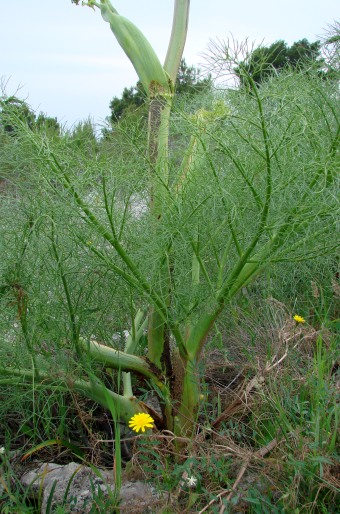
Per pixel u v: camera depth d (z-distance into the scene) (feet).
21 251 5.62
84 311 5.76
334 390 5.53
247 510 4.75
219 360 7.27
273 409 5.64
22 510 4.81
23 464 5.84
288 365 6.29
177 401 5.81
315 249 5.70
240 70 5.09
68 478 5.37
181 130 5.74
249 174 5.53
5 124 5.47
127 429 6.25
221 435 5.26
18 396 5.79
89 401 6.73
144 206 6.03
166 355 5.99
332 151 5.34
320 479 4.67
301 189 5.31
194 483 4.84
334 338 6.82
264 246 5.70
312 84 5.86
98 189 5.49
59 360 5.88
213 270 6.77
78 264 5.72
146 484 5.09
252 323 7.36
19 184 5.79
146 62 6.29
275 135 5.47
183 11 6.62
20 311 5.53
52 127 5.56
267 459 4.91
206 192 5.58
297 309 8.11
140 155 5.65
